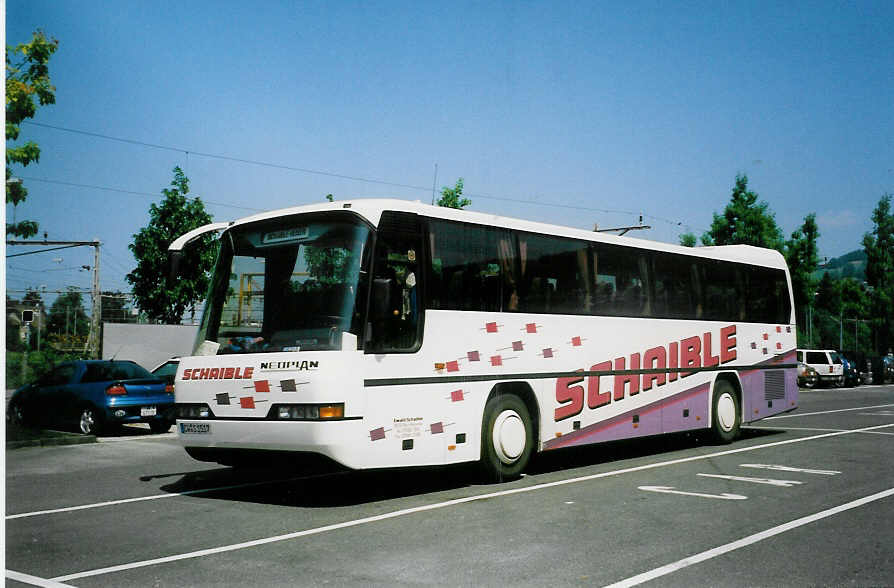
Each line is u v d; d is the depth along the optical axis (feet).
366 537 24.06
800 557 21.71
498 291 35.94
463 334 33.86
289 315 30.63
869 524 25.88
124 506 29.86
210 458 32.01
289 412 28.84
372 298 29.37
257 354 30.30
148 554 22.31
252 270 32.19
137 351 108.99
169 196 94.43
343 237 30.60
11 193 55.77
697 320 49.11
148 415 59.72
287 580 19.51
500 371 35.47
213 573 20.24
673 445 50.98
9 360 119.03
